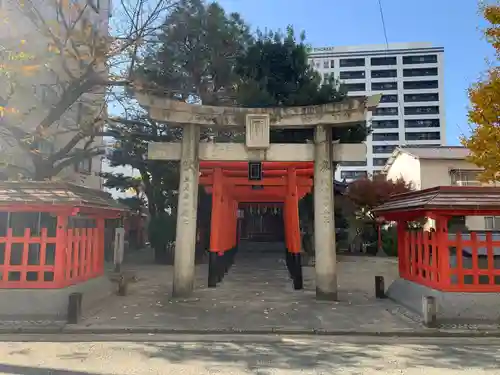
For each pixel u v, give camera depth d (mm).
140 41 14727
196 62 18703
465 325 9320
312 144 12883
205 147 12953
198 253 24094
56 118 13641
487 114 12281
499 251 11031
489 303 9570
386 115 76500
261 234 35656
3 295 9609
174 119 12703
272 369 6484
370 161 75375
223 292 13602
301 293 13562
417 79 76375
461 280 9828
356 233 31906
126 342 8094
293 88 20875
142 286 14852
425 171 29359
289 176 15641
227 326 9156
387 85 77125
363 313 10602
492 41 12102
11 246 10031
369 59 77875
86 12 18156
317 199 12656
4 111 11812
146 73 17406
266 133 12789
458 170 28844
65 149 14477
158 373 6270
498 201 9719
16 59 11977
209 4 18547
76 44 14188
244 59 20422
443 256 9891
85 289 10992
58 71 15367
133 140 19688
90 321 9438
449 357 7234
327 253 12398
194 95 19594
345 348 7805
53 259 10953
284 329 8984
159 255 23703
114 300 12023
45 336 8500
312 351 7559
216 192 15094
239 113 12953
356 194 29797
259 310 10797
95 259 12523
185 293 12430
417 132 75312
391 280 16750
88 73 13445
